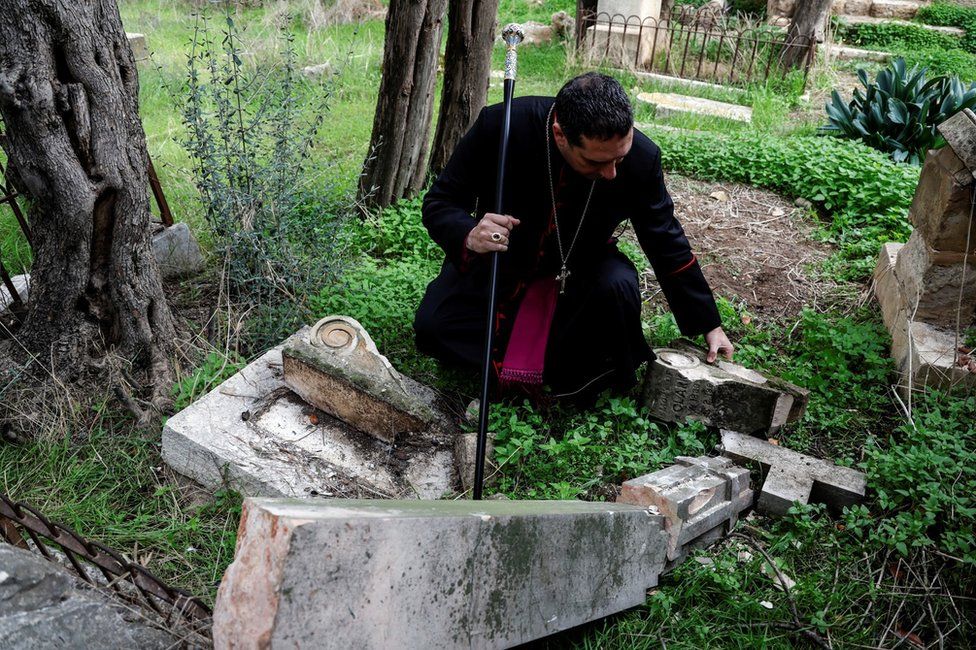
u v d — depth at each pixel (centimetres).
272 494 304
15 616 151
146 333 356
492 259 303
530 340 349
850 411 369
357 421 330
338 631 153
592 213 330
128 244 342
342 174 561
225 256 411
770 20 1066
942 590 282
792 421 354
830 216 568
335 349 350
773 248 521
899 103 665
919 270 391
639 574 266
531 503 239
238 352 386
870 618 275
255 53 791
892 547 291
